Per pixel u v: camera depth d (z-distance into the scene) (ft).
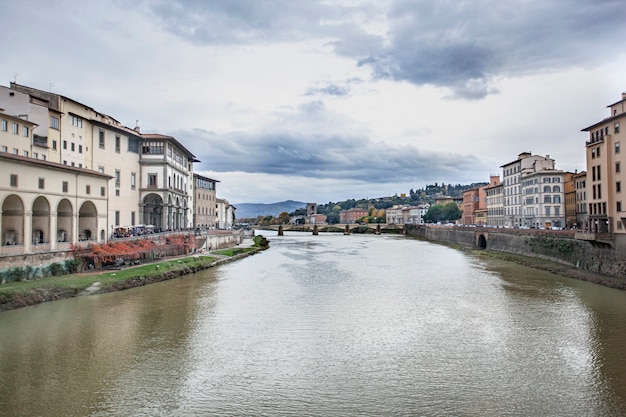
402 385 83.10
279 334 114.11
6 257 147.95
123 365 91.71
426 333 114.93
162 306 142.31
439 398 77.82
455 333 114.62
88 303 143.33
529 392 80.02
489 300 152.25
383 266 251.80
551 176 385.70
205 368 90.94
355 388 81.82
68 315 128.16
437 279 199.82
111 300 148.66
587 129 230.27
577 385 82.89
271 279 200.44
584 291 165.68
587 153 227.81
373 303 149.38
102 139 257.75
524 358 96.48
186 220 369.91
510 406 74.84
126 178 283.59
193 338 109.91
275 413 72.33
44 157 204.64
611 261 192.54
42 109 204.74
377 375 87.71
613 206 202.69
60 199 177.78
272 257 309.01
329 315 133.28
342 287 179.83
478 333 114.42
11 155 152.25
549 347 103.24
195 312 135.33
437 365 92.84
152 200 308.40
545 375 87.45
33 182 161.58
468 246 391.24
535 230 270.26
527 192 414.62
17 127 185.68
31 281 153.48
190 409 73.56
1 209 146.92
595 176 221.05
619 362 93.76
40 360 93.61
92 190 201.77
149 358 95.91
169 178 309.01
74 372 87.81
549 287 174.60
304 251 362.94
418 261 277.85
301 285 184.55
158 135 303.89
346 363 94.07
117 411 72.49
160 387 81.71
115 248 201.46
